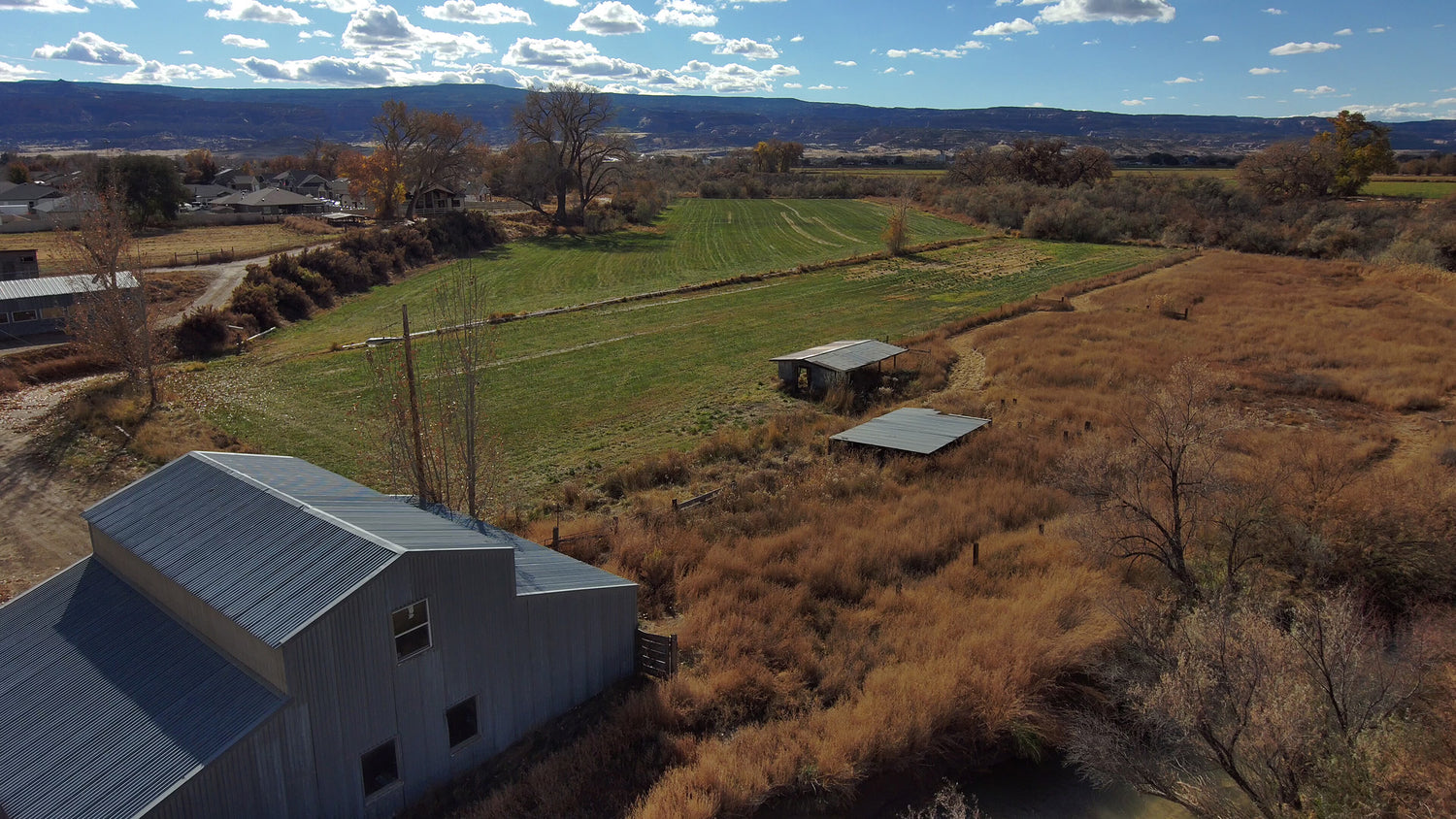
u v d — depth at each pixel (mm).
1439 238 70000
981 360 45500
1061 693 16656
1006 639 17391
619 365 46000
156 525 14867
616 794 13766
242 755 11266
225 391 40156
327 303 60844
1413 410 33594
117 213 38625
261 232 87000
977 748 15711
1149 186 117500
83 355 43875
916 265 79062
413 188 109438
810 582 20656
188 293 57125
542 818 13102
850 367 39219
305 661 11719
